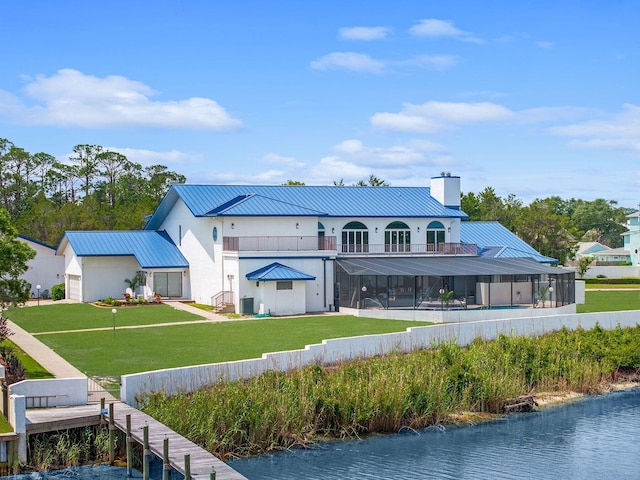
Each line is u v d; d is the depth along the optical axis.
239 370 39.00
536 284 64.81
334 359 44.06
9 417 31.36
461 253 75.31
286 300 62.72
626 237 142.38
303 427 35.91
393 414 38.16
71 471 30.56
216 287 67.19
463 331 51.62
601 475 32.84
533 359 48.16
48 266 80.56
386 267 64.44
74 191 140.00
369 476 32.00
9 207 125.62
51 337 51.19
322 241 67.81
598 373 49.62
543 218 106.88
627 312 61.03
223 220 65.50
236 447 34.09
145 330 54.03
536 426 40.06
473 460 34.44
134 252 73.44
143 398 34.69
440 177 78.62
